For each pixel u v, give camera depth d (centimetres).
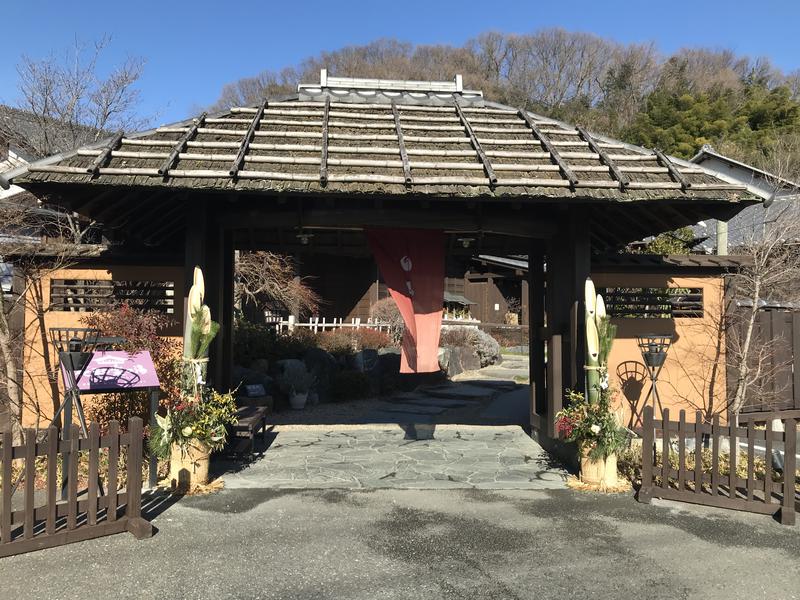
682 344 777
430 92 816
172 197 618
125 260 709
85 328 687
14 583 366
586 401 588
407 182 535
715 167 1984
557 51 5044
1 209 784
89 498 436
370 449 746
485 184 545
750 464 508
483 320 2878
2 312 646
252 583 371
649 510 510
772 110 3328
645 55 5069
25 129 1287
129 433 452
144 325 651
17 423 646
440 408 1135
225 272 737
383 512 503
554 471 637
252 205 623
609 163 595
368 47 5166
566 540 443
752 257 770
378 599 352
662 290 798
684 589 368
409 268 651
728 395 761
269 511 502
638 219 703
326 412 1071
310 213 612
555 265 669
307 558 408
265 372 1119
